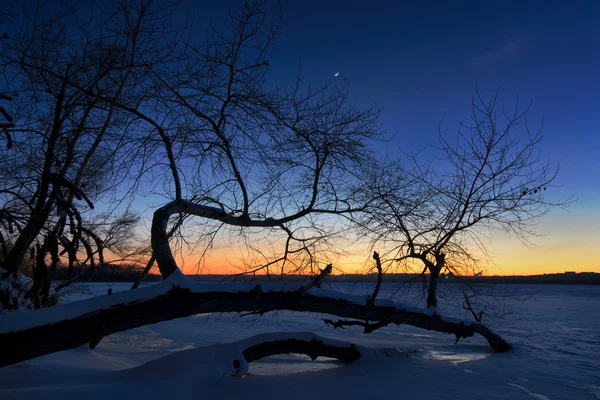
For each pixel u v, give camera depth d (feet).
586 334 50.80
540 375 22.61
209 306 17.07
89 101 22.74
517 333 51.88
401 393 16.34
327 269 19.04
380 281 22.36
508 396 17.49
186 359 16.98
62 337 14.51
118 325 15.42
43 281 19.13
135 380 15.46
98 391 13.74
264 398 14.40
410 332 51.13
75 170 25.18
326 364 24.34
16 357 13.97
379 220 23.48
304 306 19.42
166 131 19.86
